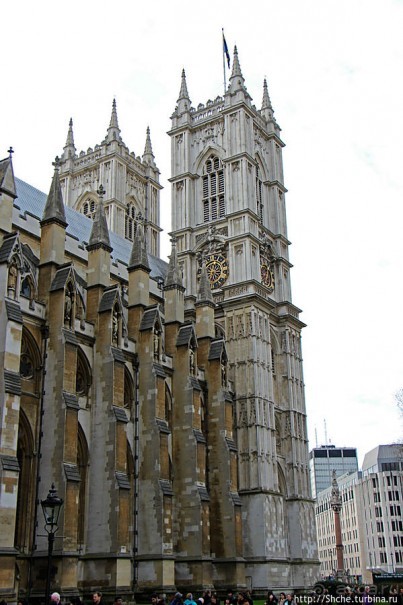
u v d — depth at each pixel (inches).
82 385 2197.3
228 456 2682.1
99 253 2368.4
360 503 7116.1
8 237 1941.4
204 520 2422.5
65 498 1847.9
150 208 4079.7
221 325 3191.4
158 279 3102.9
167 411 2596.0
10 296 1876.2
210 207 3535.9
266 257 3481.8
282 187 3791.8
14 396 1769.2
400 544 6515.8
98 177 3860.7
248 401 2974.9
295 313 3513.8
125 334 2518.5
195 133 3718.0
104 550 2010.3
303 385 3435.0
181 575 2372.0
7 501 1668.3
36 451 1945.1
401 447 4050.2
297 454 3221.0
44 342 2057.1
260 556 2743.6
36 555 1830.7
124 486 2058.3
